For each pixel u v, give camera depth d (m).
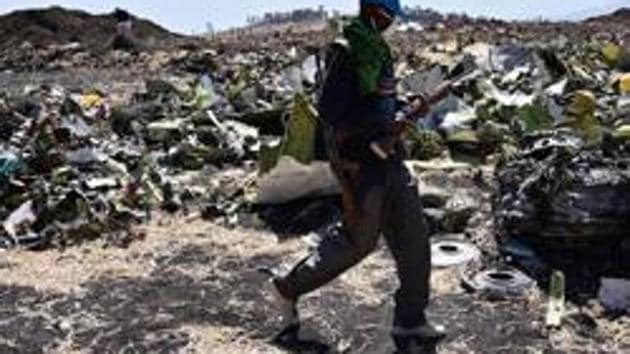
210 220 7.96
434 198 7.69
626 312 5.77
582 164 6.47
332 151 5.08
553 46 17.28
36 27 40.31
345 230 5.29
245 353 5.45
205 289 6.43
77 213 7.82
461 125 10.09
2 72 26.55
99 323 5.94
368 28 4.93
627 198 6.31
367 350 5.43
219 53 26.41
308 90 13.12
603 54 15.33
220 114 11.91
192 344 5.59
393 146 5.10
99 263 6.99
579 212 6.31
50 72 25.62
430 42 25.47
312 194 7.87
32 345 5.66
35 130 10.78
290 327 5.66
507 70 13.75
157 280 6.64
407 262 5.33
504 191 6.93
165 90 15.00
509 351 5.38
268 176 7.94
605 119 9.08
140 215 7.96
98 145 10.20
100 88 18.69
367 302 6.09
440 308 5.96
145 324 5.89
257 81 14.96
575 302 5.93
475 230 7.25
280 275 5.55
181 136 11.01
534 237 6.58
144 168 9.31
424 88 11.50
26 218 7.89
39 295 6.41
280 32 38.22
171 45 31.78
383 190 5.12
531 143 7.32
